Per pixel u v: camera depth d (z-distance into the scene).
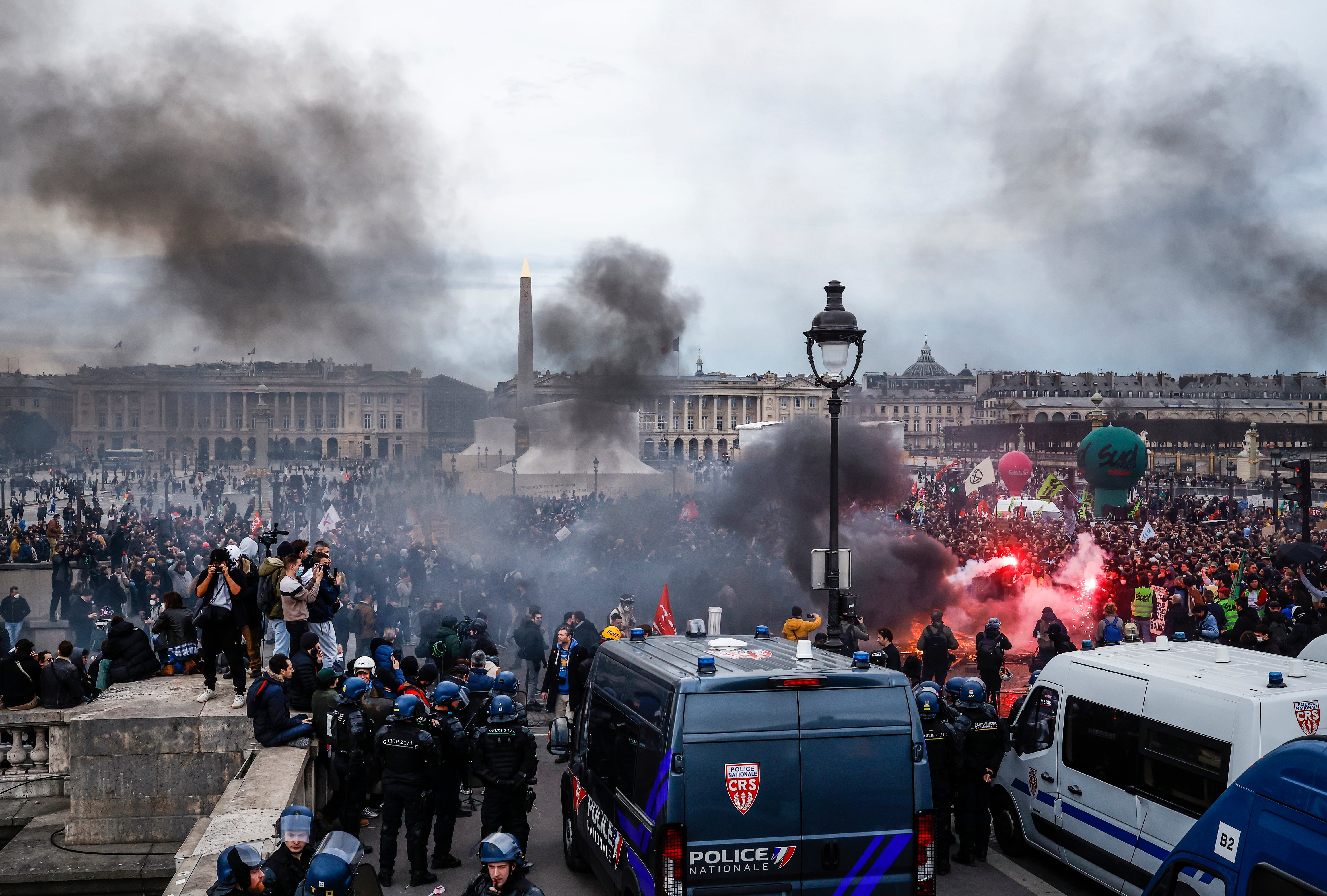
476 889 6.57
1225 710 9.99
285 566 15.73
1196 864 6.98
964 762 12.44
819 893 8.73
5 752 14.20
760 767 8.77
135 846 12.80
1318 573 29.80
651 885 8.97
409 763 11.83
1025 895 11.90
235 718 13.06
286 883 7.11
